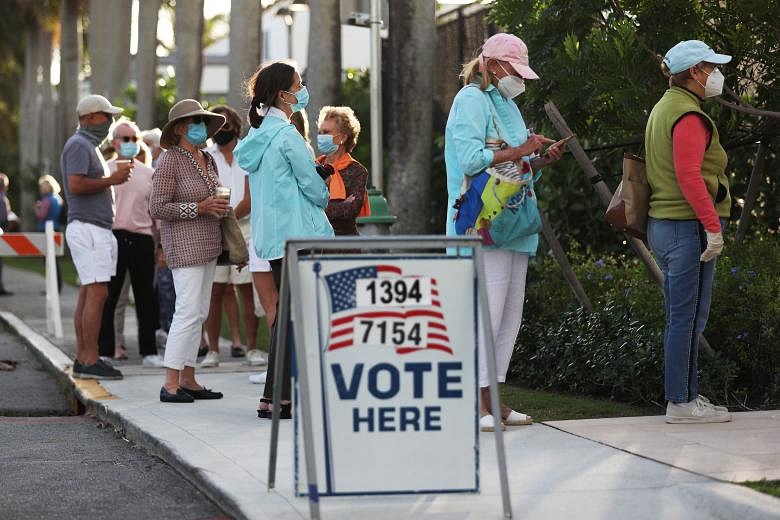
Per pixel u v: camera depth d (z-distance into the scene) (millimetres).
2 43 61719
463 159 7449
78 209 10664
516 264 7852
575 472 6480
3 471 7414
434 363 5660
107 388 10258
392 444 5641
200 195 9242
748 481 6090
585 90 9242
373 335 5629
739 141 9734
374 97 12680
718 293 8992
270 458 6203
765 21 8938
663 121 7547
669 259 7641
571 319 9773
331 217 9617
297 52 43844
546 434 7520
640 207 7746
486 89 7652
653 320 9328
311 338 5594
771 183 11031
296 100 8578
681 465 6512
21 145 61062
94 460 7750
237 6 18188
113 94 34906
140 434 8172
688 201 7445
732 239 10125
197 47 23047
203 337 12773
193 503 6523
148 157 12438
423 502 6000
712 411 7773
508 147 7602
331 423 5613
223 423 8352
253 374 11047
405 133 14672
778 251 9664
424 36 14625
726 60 7453
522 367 10125
